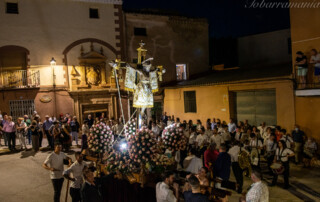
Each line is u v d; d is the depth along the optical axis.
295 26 11.95
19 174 9.75
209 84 15.82
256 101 13.99
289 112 12.00
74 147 14.02
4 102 15.54
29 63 16.09
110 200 6.80
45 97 16.33
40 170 10.16
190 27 21.23
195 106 17.58
